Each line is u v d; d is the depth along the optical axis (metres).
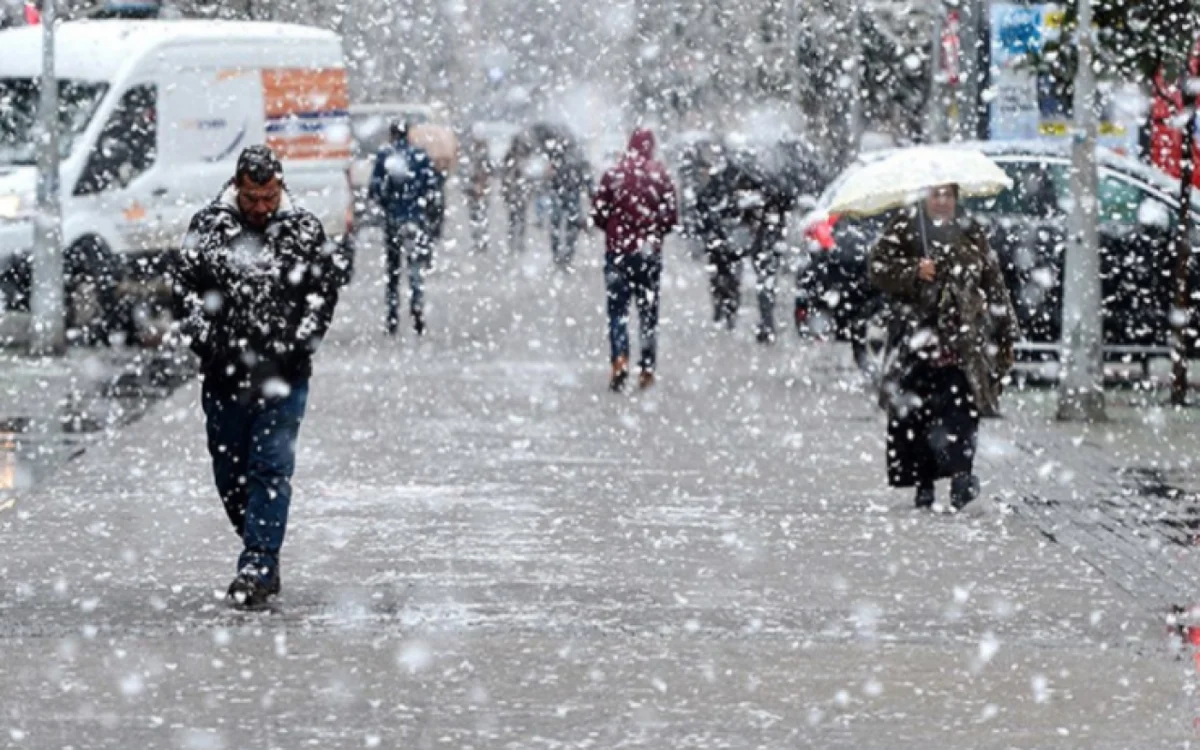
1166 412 43.62
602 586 24.84
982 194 32.19
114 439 37.47
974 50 60.94
